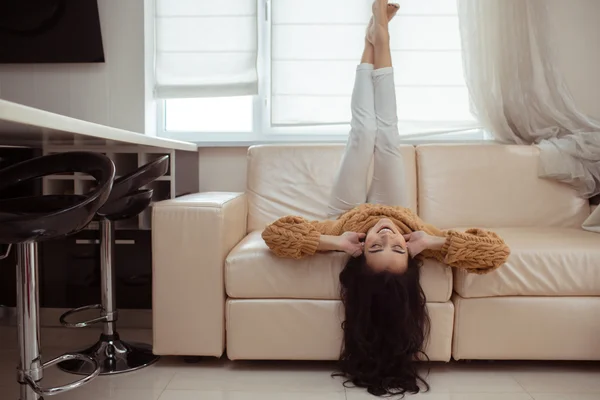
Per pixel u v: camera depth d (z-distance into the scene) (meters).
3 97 2.70
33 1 2.61
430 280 1.78
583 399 1.64
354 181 2.14
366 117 2.14
